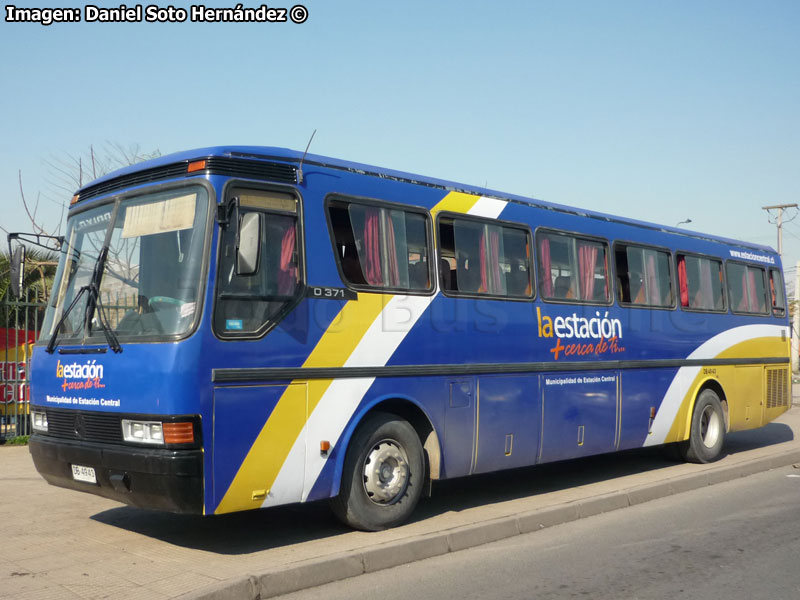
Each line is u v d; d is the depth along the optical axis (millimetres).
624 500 9719
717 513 9336
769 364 14594
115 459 6645
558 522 8719
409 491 8086
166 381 6430
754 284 14523
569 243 10617
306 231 7453
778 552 7516
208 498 6453
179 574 6137
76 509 8633
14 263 8086
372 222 8109
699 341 12781
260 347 6902
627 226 11734
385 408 8242
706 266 13281
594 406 10617
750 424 13977
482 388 9039
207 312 6578
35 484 9898
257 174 7145
